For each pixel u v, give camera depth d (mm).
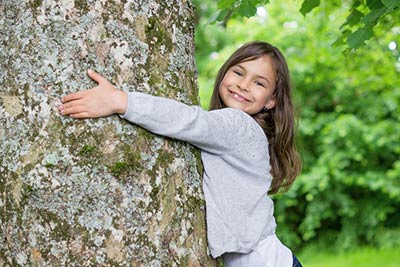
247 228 2295
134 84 1970
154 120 1938
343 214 10758
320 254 10836
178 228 2023
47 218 1874
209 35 11188
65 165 1874
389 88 9312
